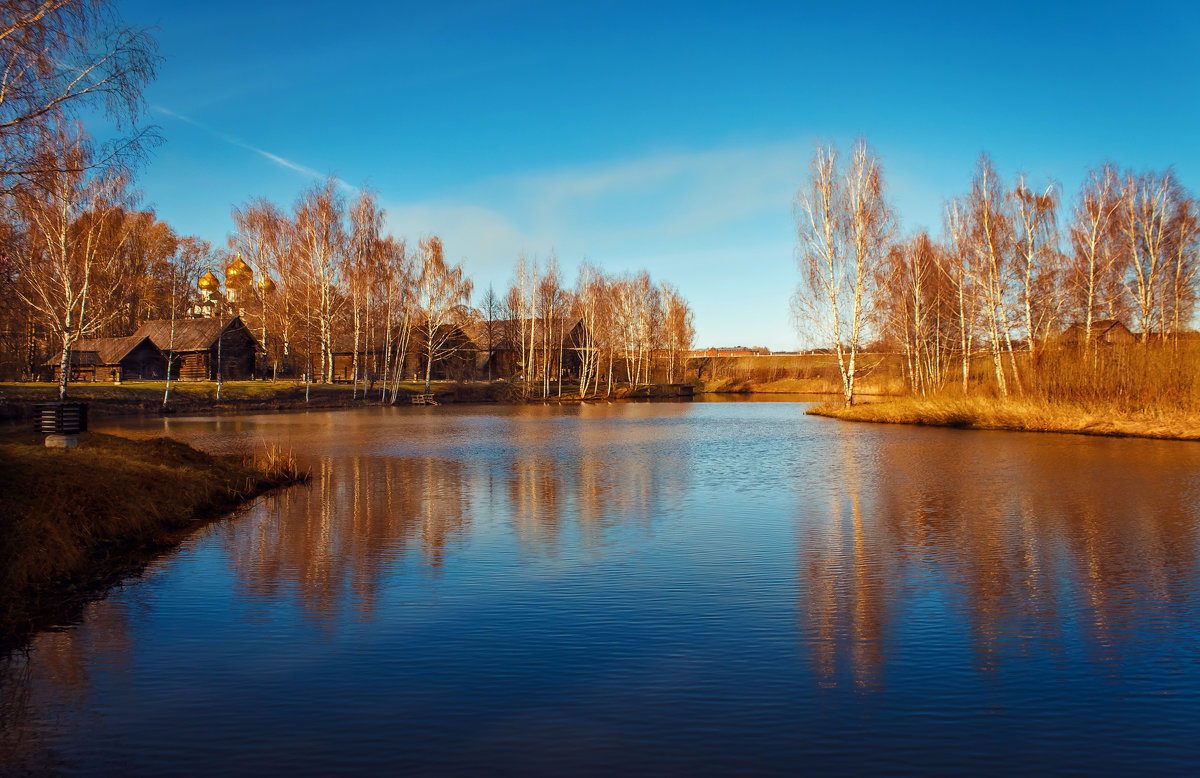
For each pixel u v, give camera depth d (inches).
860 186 1673.2
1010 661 288.2
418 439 1214.9
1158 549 461.4
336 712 244.1
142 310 2918.3
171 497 564.1
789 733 229.6
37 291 1245.7
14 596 361.1
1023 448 1030.4
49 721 238.2
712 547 472.7
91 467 539.8
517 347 3238.2
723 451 1029.8
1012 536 498.9
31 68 449.7
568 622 333.4
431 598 368.5
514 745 222.1
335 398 2220.7
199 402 1908.2
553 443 1157.1
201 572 415.5
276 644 306.3
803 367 3779.5
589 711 245.0
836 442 1152.2
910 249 1779.0
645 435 1305.4
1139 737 227.9
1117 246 1694.1
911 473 798.5
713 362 4099.4
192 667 282.4
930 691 261.0
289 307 2186.3
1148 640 310.7
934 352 1834.4
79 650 300.2
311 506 617.0
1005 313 1530.5
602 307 2987.2
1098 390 1321.4
